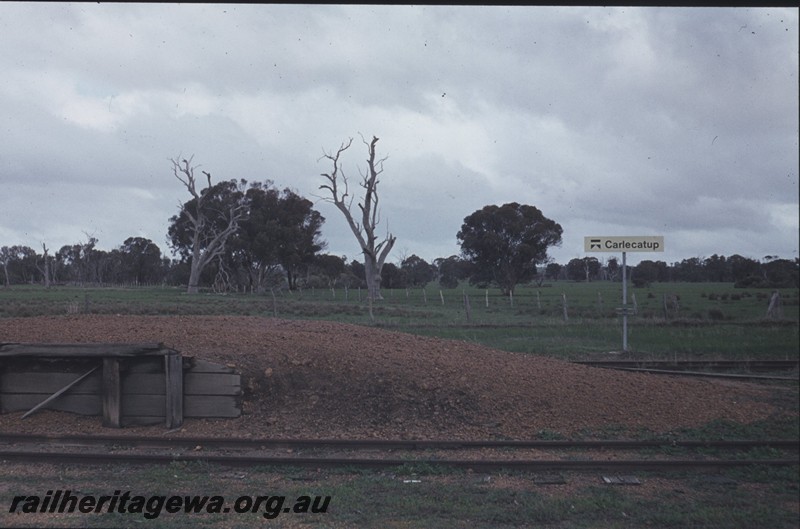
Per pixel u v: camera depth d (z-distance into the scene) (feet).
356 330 52.80
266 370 40.11
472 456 34.40
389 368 41.70
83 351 37.99
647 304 165.48
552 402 40.91
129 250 291.58
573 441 36.09
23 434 36.04
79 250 270.05
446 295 234.17
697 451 35.40
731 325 101.30
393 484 30.09
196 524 25.35
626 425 39.45
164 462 32.55
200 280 269.64
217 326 50.37
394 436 37.19
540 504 27.43
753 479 31.50
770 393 48.65
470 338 84.07
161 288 267.80
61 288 219.61
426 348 47.55
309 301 178.29
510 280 239.71
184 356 38.55
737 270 310.86
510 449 35.45
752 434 38.75
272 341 43.65
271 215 254.06
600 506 27.35
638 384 45.19
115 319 53.31
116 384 37.88
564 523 25.82
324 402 39.34
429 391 40.37
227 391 38.29
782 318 107.76
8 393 39.01
